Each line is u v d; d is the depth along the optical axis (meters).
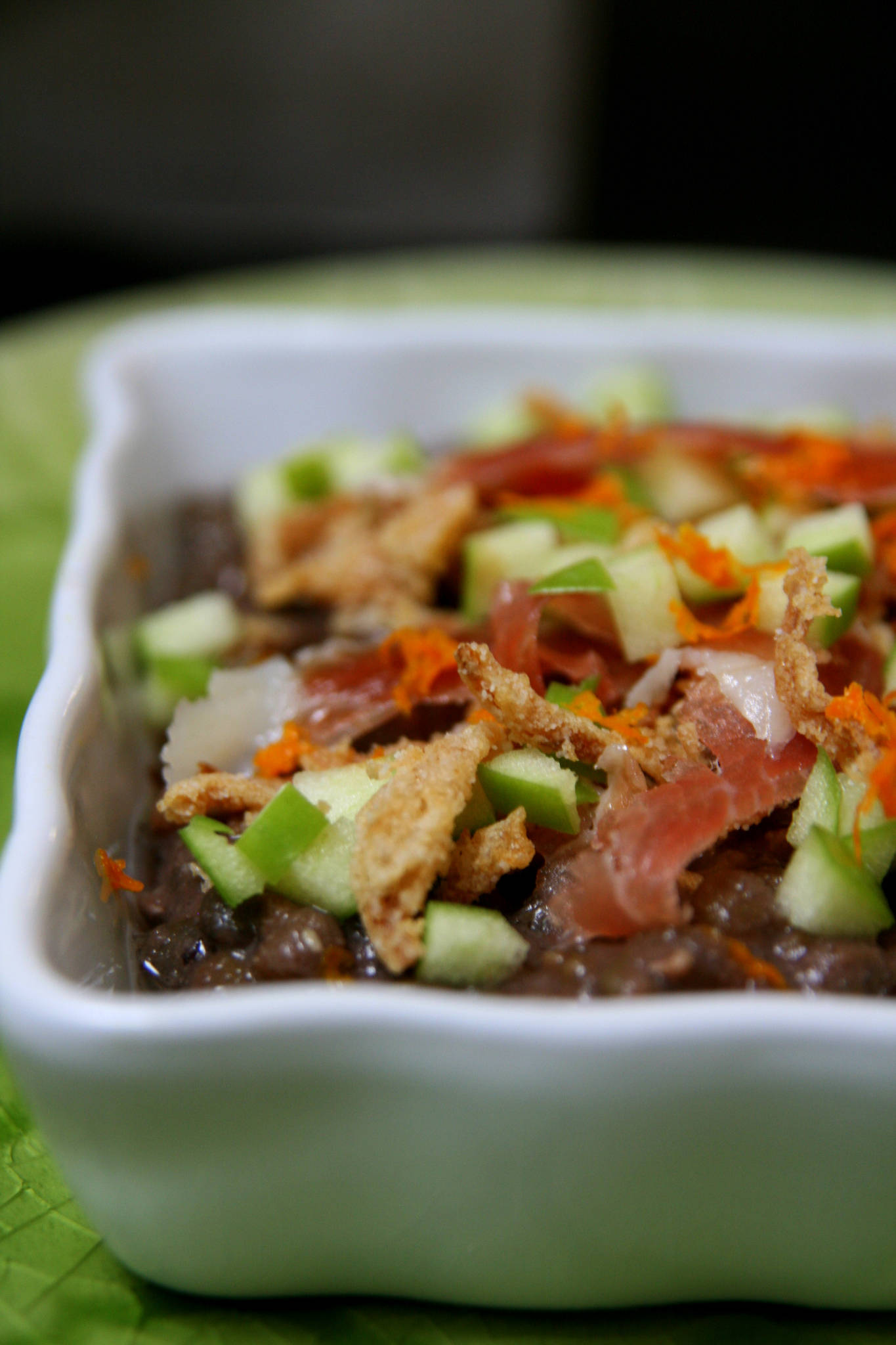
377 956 0.22
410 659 0.26
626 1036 0.19
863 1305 0.22
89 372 0.35
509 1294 0.21
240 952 0.23
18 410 0.40
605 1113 0.20
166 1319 0.21
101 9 0.92
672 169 0.76
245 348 0.35
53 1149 0.20
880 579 0.27
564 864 0.23
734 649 0.25
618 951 0.22
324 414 0.36
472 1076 0.20
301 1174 0.20
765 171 0.77
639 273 0.48
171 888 0.24
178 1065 0.19
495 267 0.49
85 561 0.28
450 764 0.22
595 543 0.28
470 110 0.86
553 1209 0.21
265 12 0.91
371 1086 0.20
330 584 0.30
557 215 0.79
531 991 0.21
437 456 0.36
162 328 0.36
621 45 0.74
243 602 0.32
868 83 0.74
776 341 0.36
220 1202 0.20
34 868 0.21
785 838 0.23
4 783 0.28
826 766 0.23
